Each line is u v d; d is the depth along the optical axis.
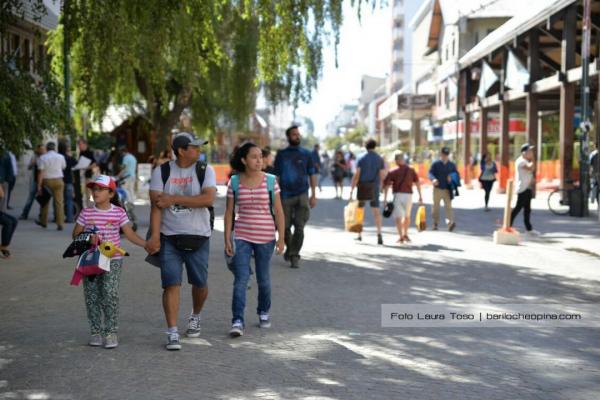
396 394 5.23
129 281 10.15
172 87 27.92
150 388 5.37
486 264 11.92
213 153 49.47
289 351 6.47
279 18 15.20
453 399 5.12
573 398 5.17
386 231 17.39
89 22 12.35
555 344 6.73
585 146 20.81
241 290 7.11
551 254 13.20
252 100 26.05
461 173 41.53
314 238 15.85
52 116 10.44
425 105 57.25
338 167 31.12
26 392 5.29
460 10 35.28
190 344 6.71
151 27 12.34
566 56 24.81
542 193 29.92
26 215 19.66
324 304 8.61
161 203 6.48
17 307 8.40
